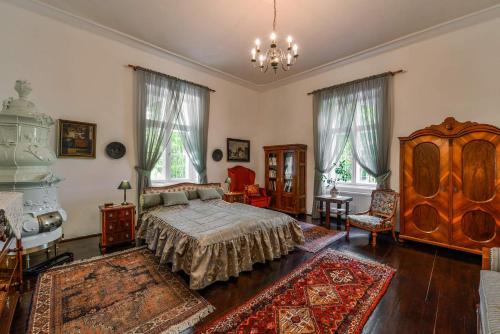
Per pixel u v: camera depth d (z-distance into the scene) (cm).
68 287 227
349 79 488
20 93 275
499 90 327
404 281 247
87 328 173
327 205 448
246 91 637
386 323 182
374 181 470
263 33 385
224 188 584
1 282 205
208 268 235
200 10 330
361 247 347
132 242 351
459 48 358
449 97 366
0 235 153
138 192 431
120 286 231
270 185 603
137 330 172
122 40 405
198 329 174
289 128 604
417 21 348
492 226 293
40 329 170
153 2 315
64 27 355
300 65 502
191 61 486
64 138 353
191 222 295
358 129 473
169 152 486
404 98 411
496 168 290
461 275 260
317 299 213
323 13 332
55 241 287
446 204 323
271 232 307
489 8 315
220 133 577
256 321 183
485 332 124
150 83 441
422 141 344
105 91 395
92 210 383
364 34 383
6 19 311
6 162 255
